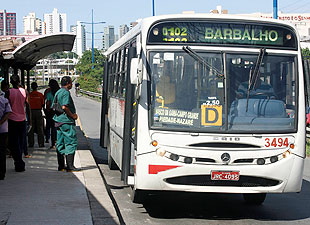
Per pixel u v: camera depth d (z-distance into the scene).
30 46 13.89
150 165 7.20
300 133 7.48
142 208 8.50
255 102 7.40
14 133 10.43
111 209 7.71
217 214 8.12
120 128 9.88
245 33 7.57
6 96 10.28
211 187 7.20
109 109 12.82
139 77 7.25
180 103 7.32
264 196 8.71
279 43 7.65
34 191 8.75
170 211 8.31
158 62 7.40
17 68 16.06
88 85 65.19
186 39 7.47
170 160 7.17
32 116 14.57
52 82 14.21
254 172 7.22
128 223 7.47
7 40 12.66
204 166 7.16
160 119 7.28
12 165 11.49
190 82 7.37
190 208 8.55
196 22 7.50
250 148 7.24
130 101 8.20
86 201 8.09
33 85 14.57
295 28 7.70
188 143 7.18
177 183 7.25
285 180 7.36
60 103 10.53
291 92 7.57
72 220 6.94
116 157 10.61
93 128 23.73
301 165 7.46
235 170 7.20
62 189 8.98
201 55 7.43
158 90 7.34
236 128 7.28
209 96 7.35
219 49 7.46
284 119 7.45
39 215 7.16
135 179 7.43
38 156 12.99
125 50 9.84
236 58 7.47
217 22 7.52
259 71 7.49
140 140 7.27
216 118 7.29
